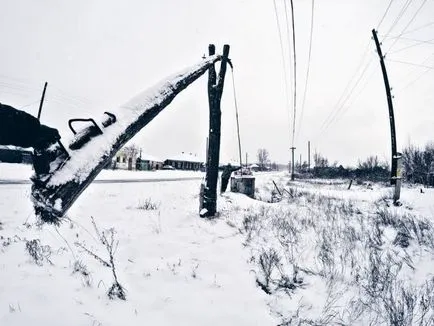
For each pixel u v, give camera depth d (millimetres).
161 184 23156
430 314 3551
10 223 6980
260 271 4688
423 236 6102
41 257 4559
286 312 3670
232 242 6082
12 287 3559
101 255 4965
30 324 2830
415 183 24328
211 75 8320
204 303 3666
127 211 9148
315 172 52969
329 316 3570
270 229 7137
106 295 3605
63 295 3480
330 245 5824
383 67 14570
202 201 8453
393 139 14031
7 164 35312
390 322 3420
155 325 3105
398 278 4559
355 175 43438
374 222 7520
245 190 14125
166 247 5574
